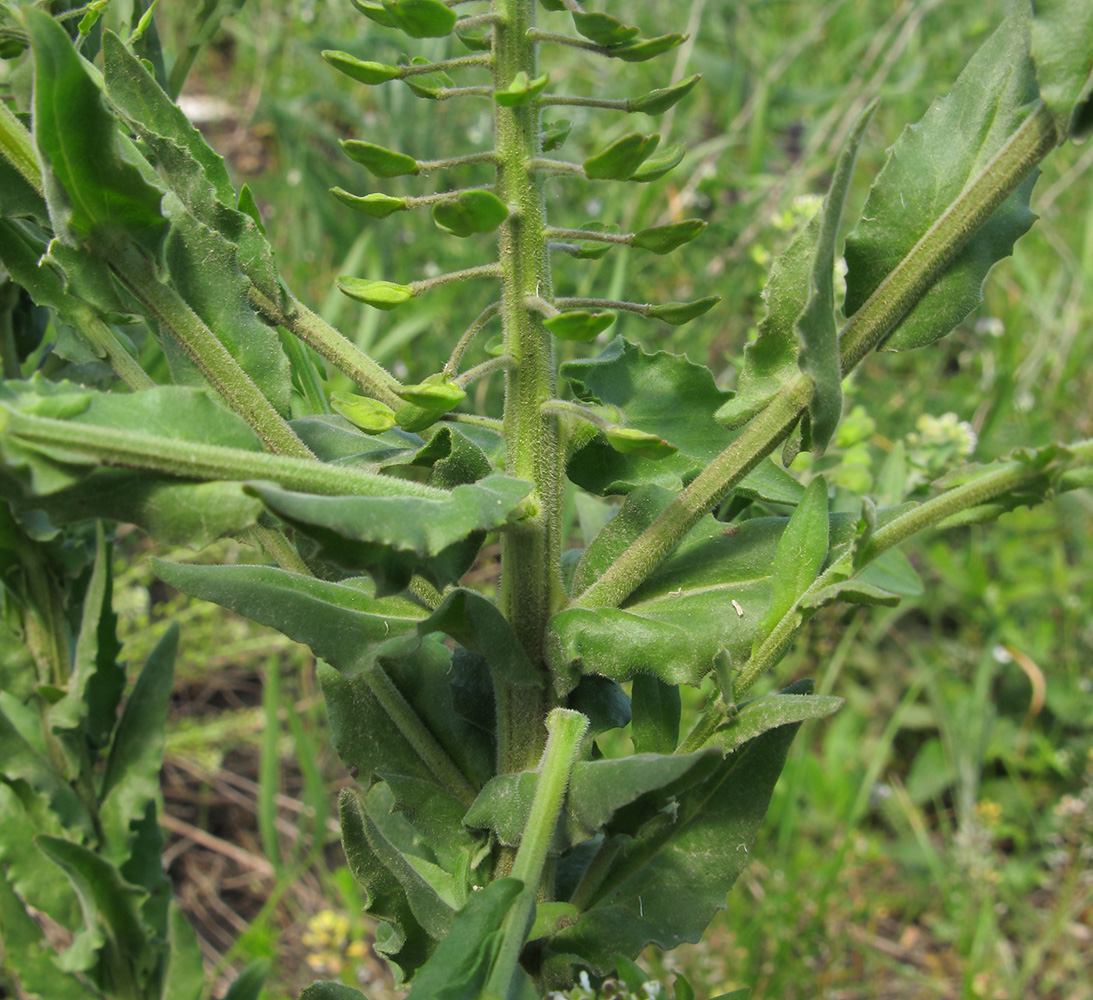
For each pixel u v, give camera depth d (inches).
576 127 13.9
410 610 4.3
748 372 4.2
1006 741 12.0
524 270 4.0
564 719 3.9
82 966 5.2
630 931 4.4
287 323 4.3
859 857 10.4
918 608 12.8
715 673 4.1
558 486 4.2
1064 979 10.4
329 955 8.9
